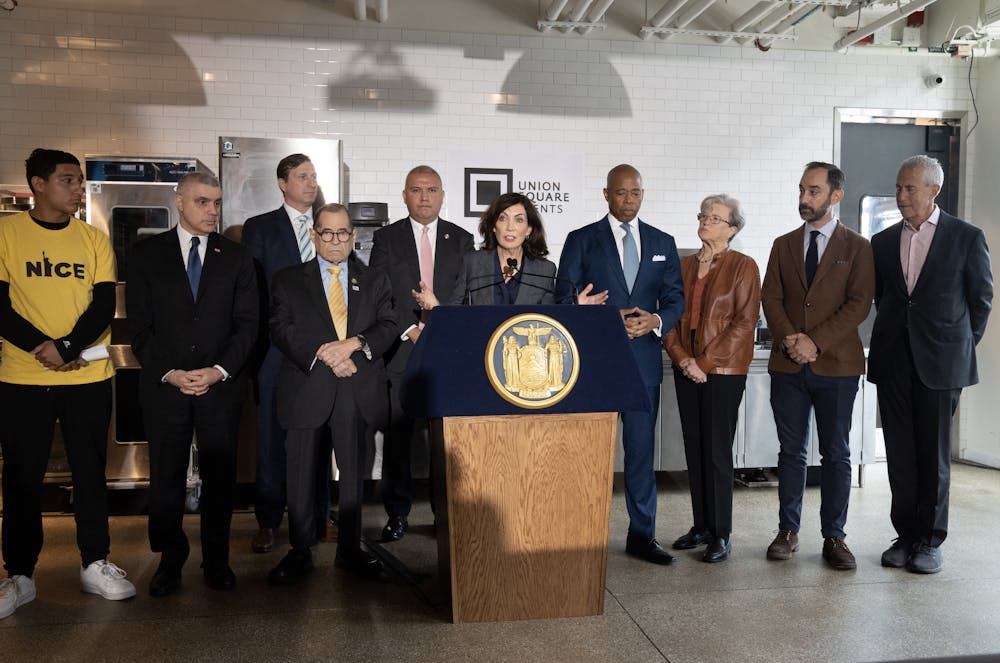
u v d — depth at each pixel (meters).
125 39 5.60
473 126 5.95
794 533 4.04
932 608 3.34
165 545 3.48
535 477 3.04
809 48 6.29
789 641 3.00
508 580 3.08
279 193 5.08
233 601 3.39
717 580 3.66
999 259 6.24
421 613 3.22
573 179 6.07
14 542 3.33
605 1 5.37
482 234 3.55
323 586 3.57
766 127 6.30
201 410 3.46
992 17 5.61
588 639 2.98
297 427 3.58
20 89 5.53
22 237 3.31
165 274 3.43
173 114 5.66
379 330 3.61
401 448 4.35
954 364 3.72
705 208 4.04
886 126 6.50
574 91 6.05
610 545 4.22
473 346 2.96
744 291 3.95
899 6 5.68
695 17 5.66
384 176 5.87
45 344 3.25
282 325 3.56
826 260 3.93
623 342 3.08
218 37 5.67
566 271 3.91
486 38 5.94
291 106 5.76
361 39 5.80
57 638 3.01
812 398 4.00
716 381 3.93
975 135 6.49
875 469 6.26
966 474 6.00
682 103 6.18
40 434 3.32
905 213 3.83
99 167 4.88
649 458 3.96
